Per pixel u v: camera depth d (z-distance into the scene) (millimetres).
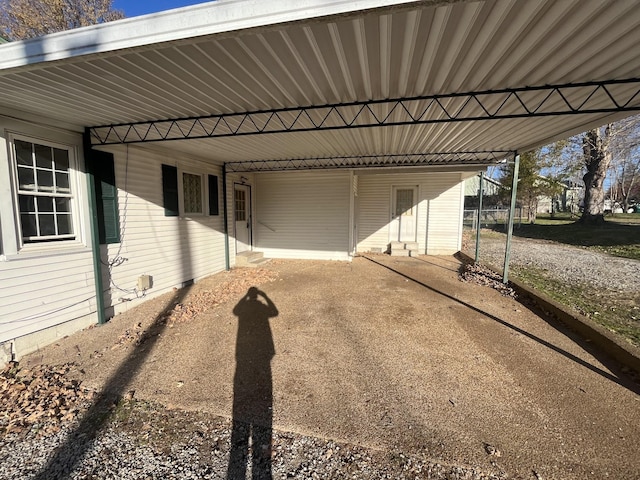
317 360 3328
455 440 2176
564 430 2268
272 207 9578
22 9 11875
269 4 1558
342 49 2133
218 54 2156
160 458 2051
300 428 2301
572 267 7723
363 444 2146
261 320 4523
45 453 2107
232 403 2602
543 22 1835
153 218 5477
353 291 6047
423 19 1790
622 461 1995
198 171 6758
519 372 3061
